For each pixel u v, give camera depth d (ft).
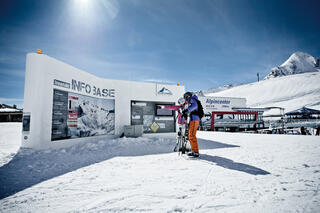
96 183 6.56
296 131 47.39
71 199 5.14
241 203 4.71
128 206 4.62
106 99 24.66
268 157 11.03
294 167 8.42
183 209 4.42
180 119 14.71
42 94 15.65
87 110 21.36
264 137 27.35
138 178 7.11
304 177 6.86
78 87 20.13
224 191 5.59
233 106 78.69
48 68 16.34
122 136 25.79
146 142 21.25
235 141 21.84
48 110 16.21
